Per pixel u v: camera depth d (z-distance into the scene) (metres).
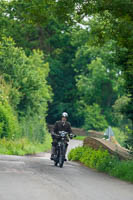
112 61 56.81
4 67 106.12
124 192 29.05
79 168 48.81
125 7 44.34
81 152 68.12
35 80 109.12
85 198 24.52
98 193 27.14
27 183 28.22
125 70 56.72
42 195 23.97
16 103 101.62
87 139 70.75
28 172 35.16
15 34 175.38
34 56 131.38
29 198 22.72
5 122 83.94
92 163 54.34
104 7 45.41
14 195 23.23
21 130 97.19
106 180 36.56
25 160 49.34
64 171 40.69
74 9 47.06
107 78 197.38
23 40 188.88
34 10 49.06
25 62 112.69
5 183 27.44
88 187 29.61
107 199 25.06
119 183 34.94
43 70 132.00
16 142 84.31
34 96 111.19
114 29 49.59
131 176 38.47
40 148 99.88
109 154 54.03
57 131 49.19
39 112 117.25
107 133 100.25
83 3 46.22
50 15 49.97
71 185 29.59
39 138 109.44
